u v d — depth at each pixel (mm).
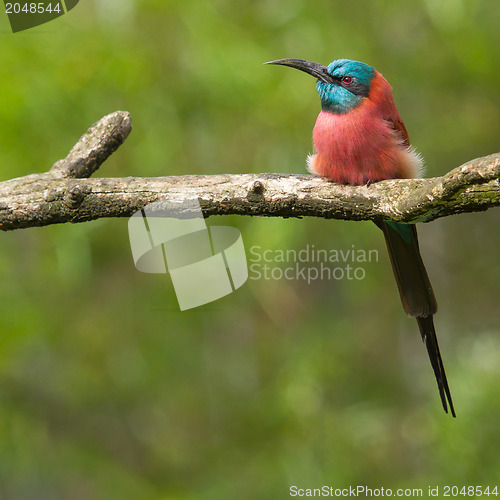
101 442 12789
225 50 9953
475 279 13836
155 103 10320
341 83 6832
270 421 11992
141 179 6059
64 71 9852
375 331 13352
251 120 10547
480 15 10711
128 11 9984
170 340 12047
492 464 10297
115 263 12172
